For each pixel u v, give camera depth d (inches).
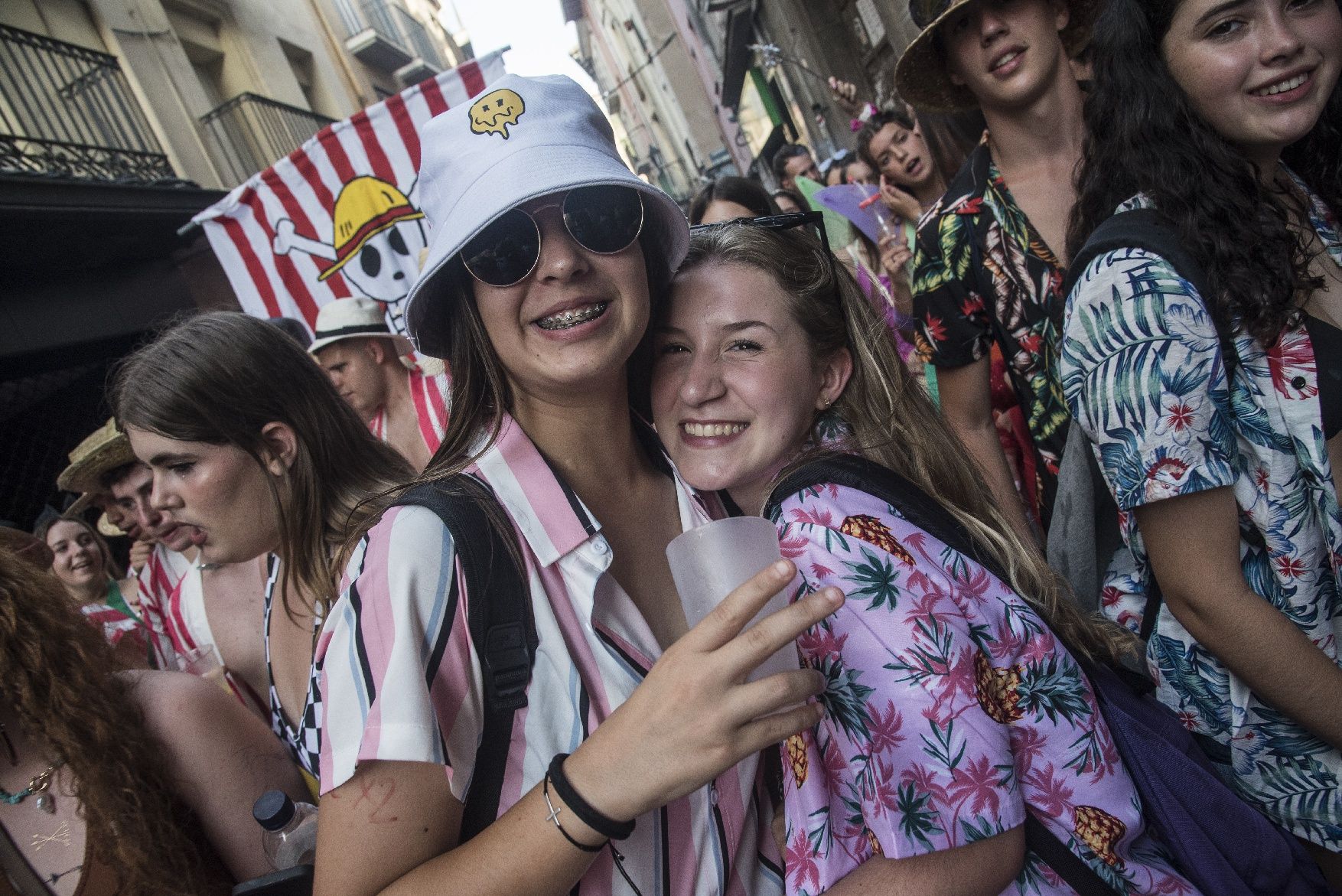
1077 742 38.6
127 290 283.0
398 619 32.0
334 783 31.5
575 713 34.3
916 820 34.1
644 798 29.0
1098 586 58.9
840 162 214.1
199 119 344.5
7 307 238.1
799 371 44.6
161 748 50.2
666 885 36.3
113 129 301.0
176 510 56.4
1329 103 52.2
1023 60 67.5
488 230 36.4
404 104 167.5
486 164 36.3
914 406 47.3
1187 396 43.4
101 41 314.0
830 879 37.0
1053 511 64.7
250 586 76.0
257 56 416.5
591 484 44.0
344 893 31.5
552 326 38.2
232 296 302.4
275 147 388.2
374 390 130.0
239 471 55.7
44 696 47.1
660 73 1072.8
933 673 34.2
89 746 46.9
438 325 42.2
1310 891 44.3
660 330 45.1
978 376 77.7
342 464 58.4
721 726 28.1
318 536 56.1
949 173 120.5
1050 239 70.1
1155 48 47.7
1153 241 44.6
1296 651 44.0
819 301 45.8
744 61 627.8
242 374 55.1
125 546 232.8
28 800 47.5
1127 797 39.2
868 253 159.6
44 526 121.5
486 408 41.1
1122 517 52.2
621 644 37.1
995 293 72.9
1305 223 52.0
